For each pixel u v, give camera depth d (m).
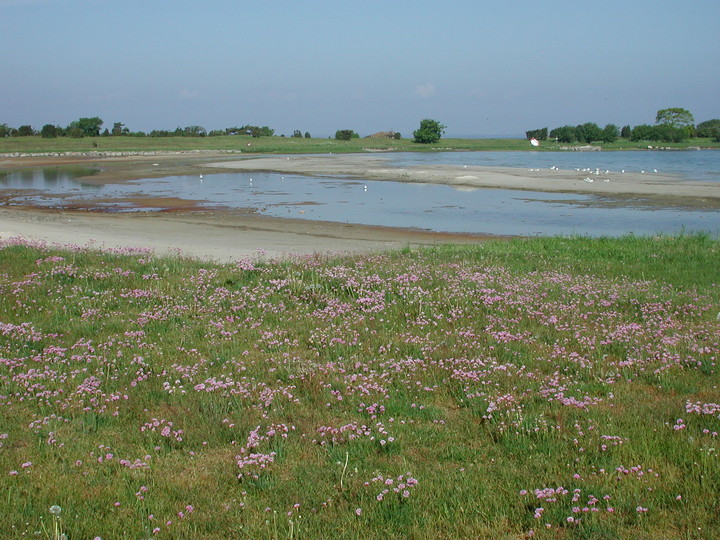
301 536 5.23
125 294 13.03
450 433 7.05
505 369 8.77
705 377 8.54
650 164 74.19
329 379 8.53
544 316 11.38
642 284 14.12
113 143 110.12
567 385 8.30
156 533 5.24
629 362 8.97
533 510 5.57
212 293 13.12
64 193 43.75
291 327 10.89
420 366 9.03
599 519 5.38
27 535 5.21
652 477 6.02
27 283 13.62
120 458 6.54
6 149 94.00
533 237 23.77
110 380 8.55
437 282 13.91
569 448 6.65
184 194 43.00
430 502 5.68
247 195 42.41
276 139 137.25
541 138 150.50
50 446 6.73
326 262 16.20
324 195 42.47
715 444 6.54
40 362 9.16
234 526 5.34
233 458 6.57
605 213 33.22
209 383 8.34
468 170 61.44
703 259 17.36
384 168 66.19
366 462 6.41
